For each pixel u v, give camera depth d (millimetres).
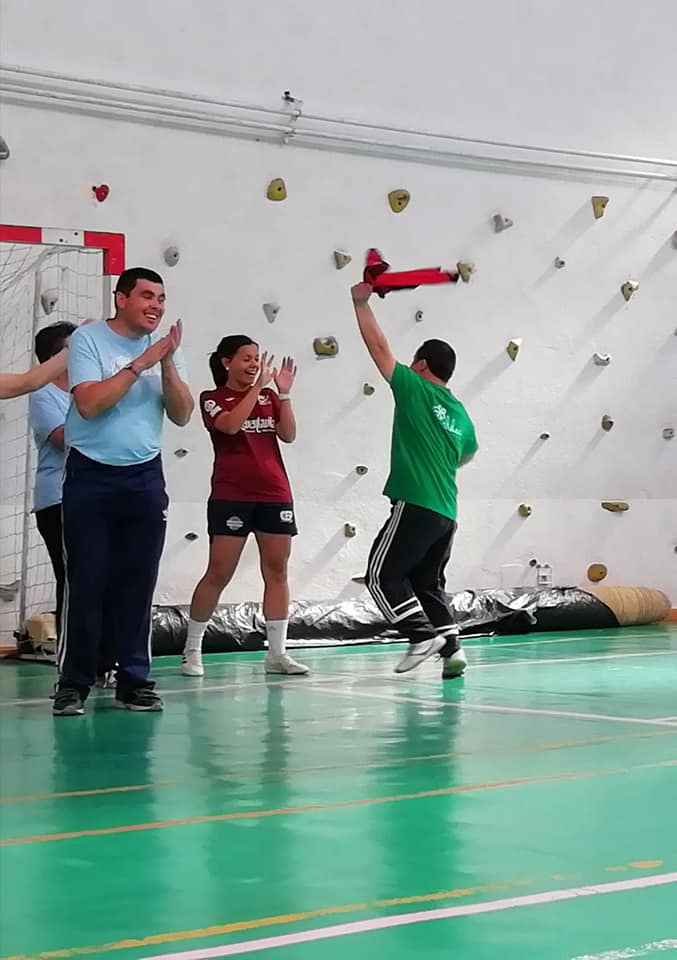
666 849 3045
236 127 8883
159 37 8648
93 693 6133
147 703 5469
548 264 10094
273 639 7000
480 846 3082
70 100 8328
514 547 9992
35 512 6414
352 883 2770
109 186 8469
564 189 10156
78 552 5273
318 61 9188
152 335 5430
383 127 9383
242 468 6820
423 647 6516
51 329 6332
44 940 2398
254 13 8961
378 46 9414
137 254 8562
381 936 2408
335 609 8938
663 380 10609
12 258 8180
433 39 9625
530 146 9969
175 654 8234
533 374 10039
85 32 8414
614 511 10398
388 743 4594
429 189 9602
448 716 5266
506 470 9945
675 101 10641
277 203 9039
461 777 3949
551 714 5320
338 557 9289
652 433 10570
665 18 10633
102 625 6109
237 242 8898
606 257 10352
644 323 10523
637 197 10477
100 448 5223
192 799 3637
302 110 9117
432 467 6363
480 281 9797
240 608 8586
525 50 9992
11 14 8195
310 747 4512
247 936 2414
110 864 2934
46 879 2811
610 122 10352
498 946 2346
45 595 8312
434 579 6629
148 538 5375
